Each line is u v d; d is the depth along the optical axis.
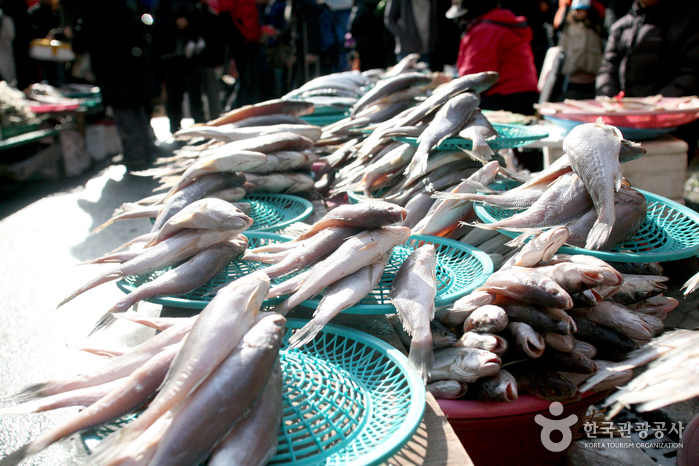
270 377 1.31
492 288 1.79
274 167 3.34
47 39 11.10
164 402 1.18
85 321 3.38
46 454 2.08
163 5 9.19
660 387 1.33
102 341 3.11
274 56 12.08
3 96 7.60
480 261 2.12
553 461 1.93
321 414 1.42
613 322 1.81
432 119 2.97
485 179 2.50
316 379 1.58
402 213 1.86
